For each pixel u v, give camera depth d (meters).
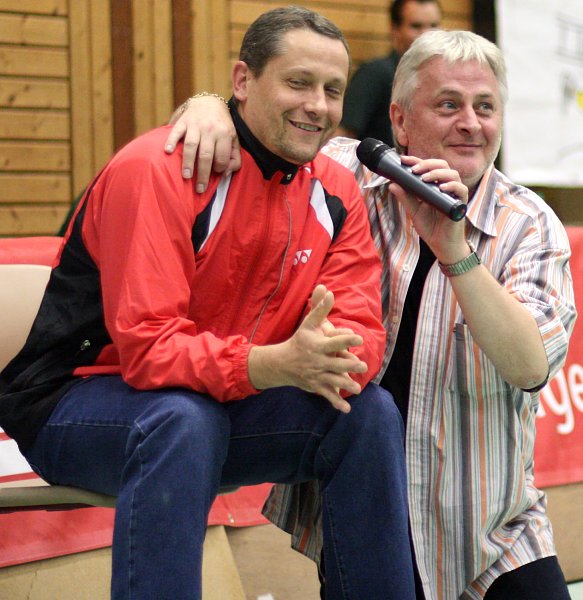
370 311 2.70
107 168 2.61
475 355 2.88
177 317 2.46
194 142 2.54
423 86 2.88
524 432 3.03
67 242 2.72
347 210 2.81
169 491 2.26
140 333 2.40
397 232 3.01
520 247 2.89
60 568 3.47
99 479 2.54
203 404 2.38
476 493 2.91
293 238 2.69
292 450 2.61
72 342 2.67
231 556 3.70
